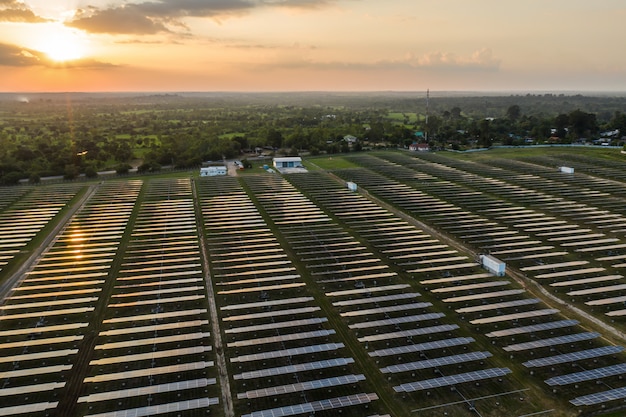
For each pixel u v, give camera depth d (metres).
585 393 41.69
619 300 58.00
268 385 43.06
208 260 73.94
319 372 44.91
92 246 80.38
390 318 55.16
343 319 54.94
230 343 49.50
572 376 42.72
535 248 77.62
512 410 39.69
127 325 53.53
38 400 40.69
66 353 46.94
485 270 69.25
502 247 78.94
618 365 44.47
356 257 74.75
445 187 127.25
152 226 92.19
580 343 49.72
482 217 97.62
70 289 62.97
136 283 65.06
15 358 46.16
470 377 43.12
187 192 124.19
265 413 38.06
